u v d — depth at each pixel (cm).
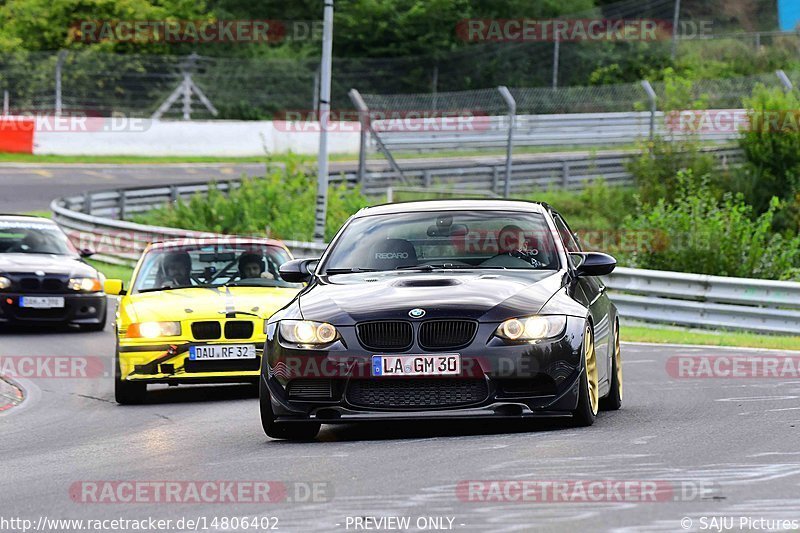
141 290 4281
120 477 2494
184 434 3216
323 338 2795
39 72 17500
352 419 2788
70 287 6150
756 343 5550
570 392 2788
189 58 18000
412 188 12275
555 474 2245
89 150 15512
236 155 16250
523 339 2756
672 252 8369
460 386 2752
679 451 2488
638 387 3934
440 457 2492
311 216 10562
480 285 2906
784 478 2173
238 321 3972
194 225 11000
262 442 2959
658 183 12925
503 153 15812
